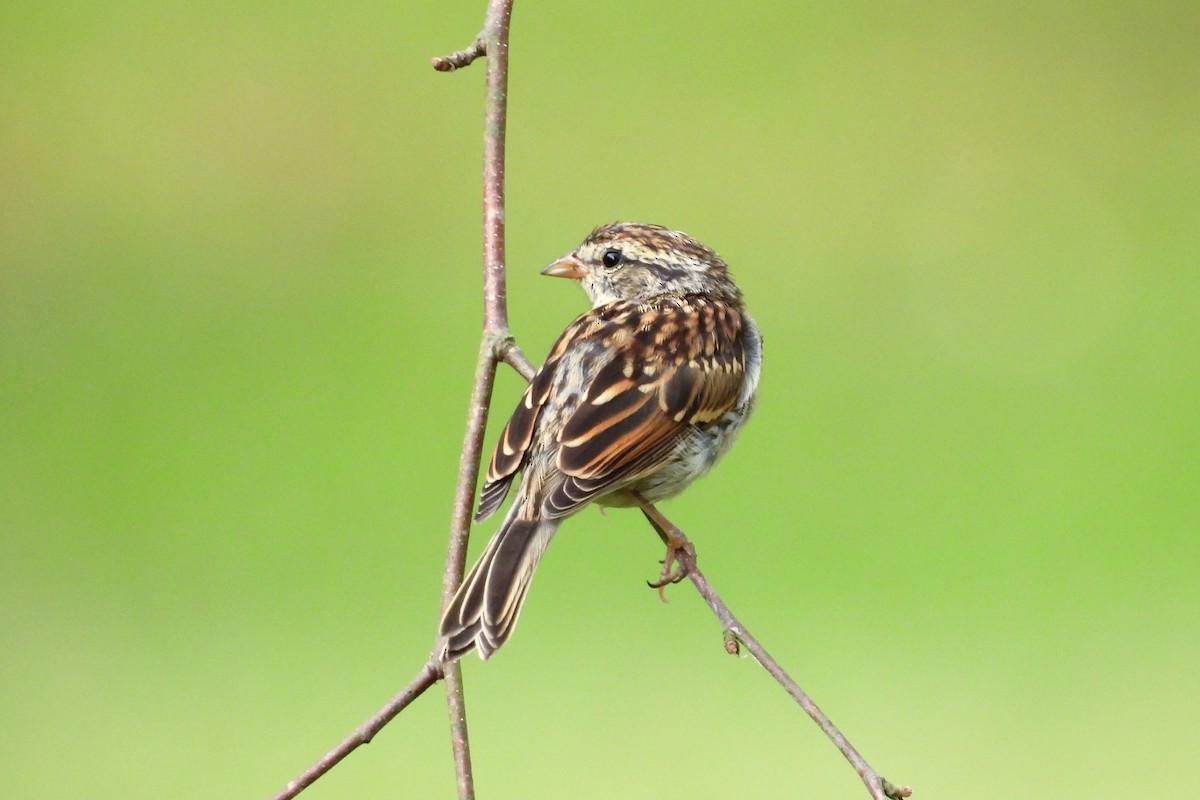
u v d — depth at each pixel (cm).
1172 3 2081
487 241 648
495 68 651
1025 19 2069
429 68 1930
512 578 603
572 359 672
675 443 671
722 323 713
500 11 656
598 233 772
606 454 649
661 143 1819
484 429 621
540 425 652
